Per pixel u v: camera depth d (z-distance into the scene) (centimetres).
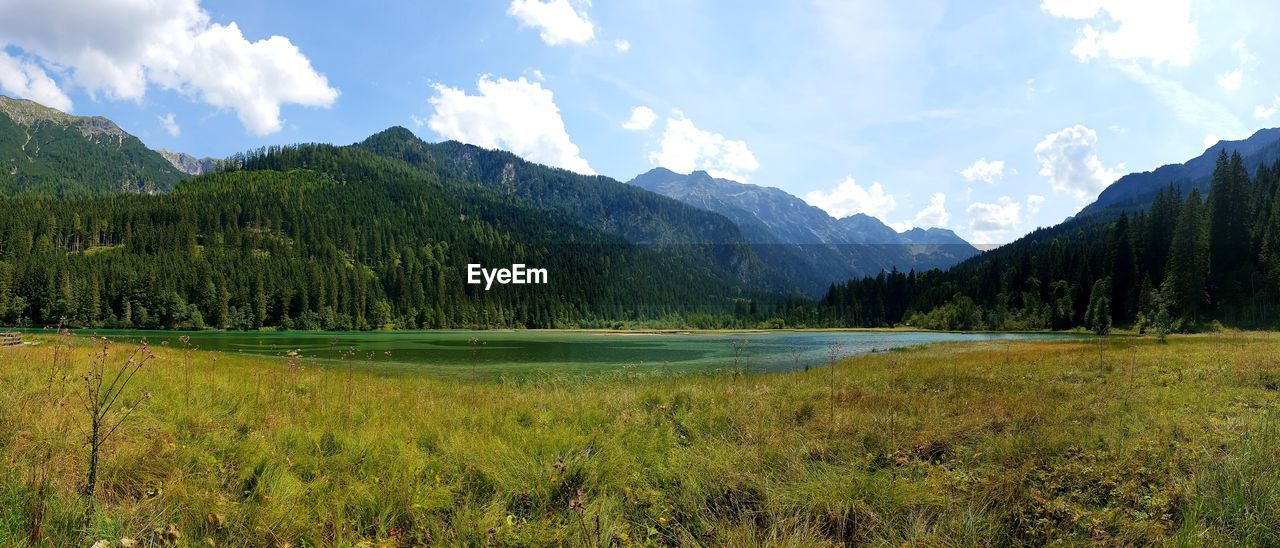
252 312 10400
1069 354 2206
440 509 532
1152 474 570
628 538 479
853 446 706
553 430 810
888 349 4253
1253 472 530
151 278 9500
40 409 657
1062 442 683
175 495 486
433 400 1098
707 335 10644
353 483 553
